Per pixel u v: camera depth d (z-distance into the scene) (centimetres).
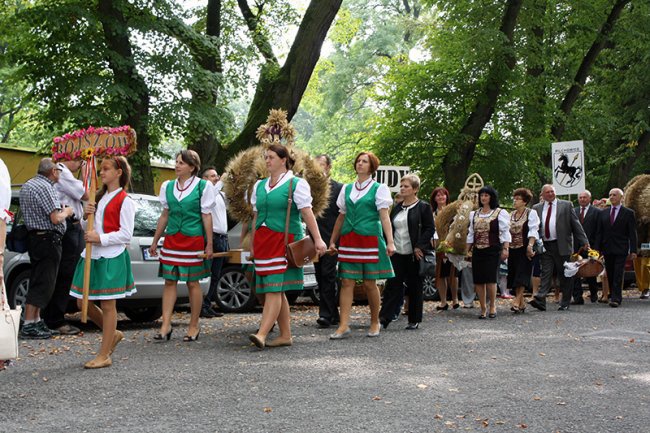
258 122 1783
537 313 1284
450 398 603
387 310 1045
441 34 2519
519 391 634
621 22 2673
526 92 2444
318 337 930
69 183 951
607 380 686
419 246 1021
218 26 1900
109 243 696
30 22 1573
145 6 1617
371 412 554
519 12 2411
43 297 909
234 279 1265
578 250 1414
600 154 3058
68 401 579
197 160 890
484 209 1200
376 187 928
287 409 559
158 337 881
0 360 512
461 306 1394
